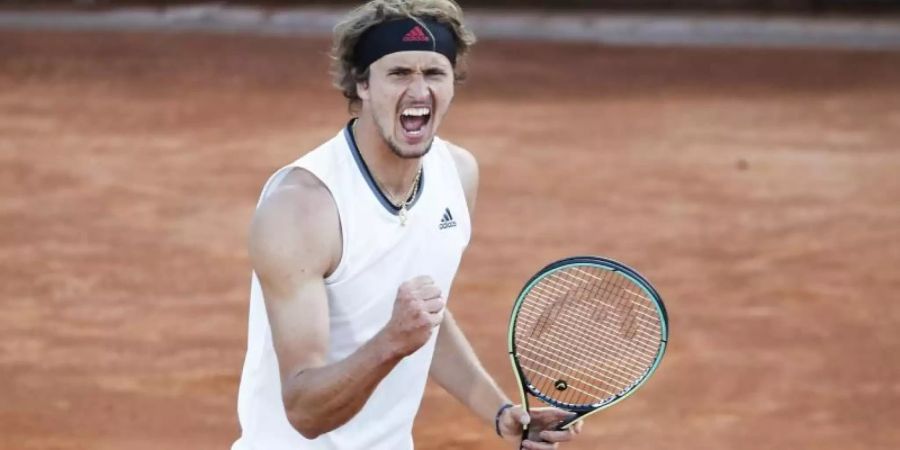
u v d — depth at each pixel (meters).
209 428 27.56
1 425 27.52
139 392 29.55
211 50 88.81
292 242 12.62
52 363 31.28
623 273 14.42
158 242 42.22
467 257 40.66
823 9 112.06
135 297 36.56
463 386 15.23
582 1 113.56
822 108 71.00
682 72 83.94
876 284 38.38
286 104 70.06
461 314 34.97
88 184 50.44
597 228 44.59
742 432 27.58
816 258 41.16
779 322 34.81
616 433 27.33
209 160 55.34
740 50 92.75
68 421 27.81
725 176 53.16
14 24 98.81
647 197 49.31
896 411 28.92
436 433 27.12
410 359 13.86
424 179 13.47
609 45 95.00
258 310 13.66
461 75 13.59
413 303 11.57
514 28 102.25
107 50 87.75
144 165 54.03
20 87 73.69
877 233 44.28
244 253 41.12
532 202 48.25
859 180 52.59
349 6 111.19
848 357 32.22
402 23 12.62
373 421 14.04
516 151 57.91
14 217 45.16
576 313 15.22
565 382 15.19
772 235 43.91
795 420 28.30
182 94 72.75
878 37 99.00
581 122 65.75
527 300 15.31
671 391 29.72
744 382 30.41
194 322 34.47
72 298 36.34
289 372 12.52
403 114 12.78
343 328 13.31
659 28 103.56
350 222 12.88
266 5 111.00
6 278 38.12
